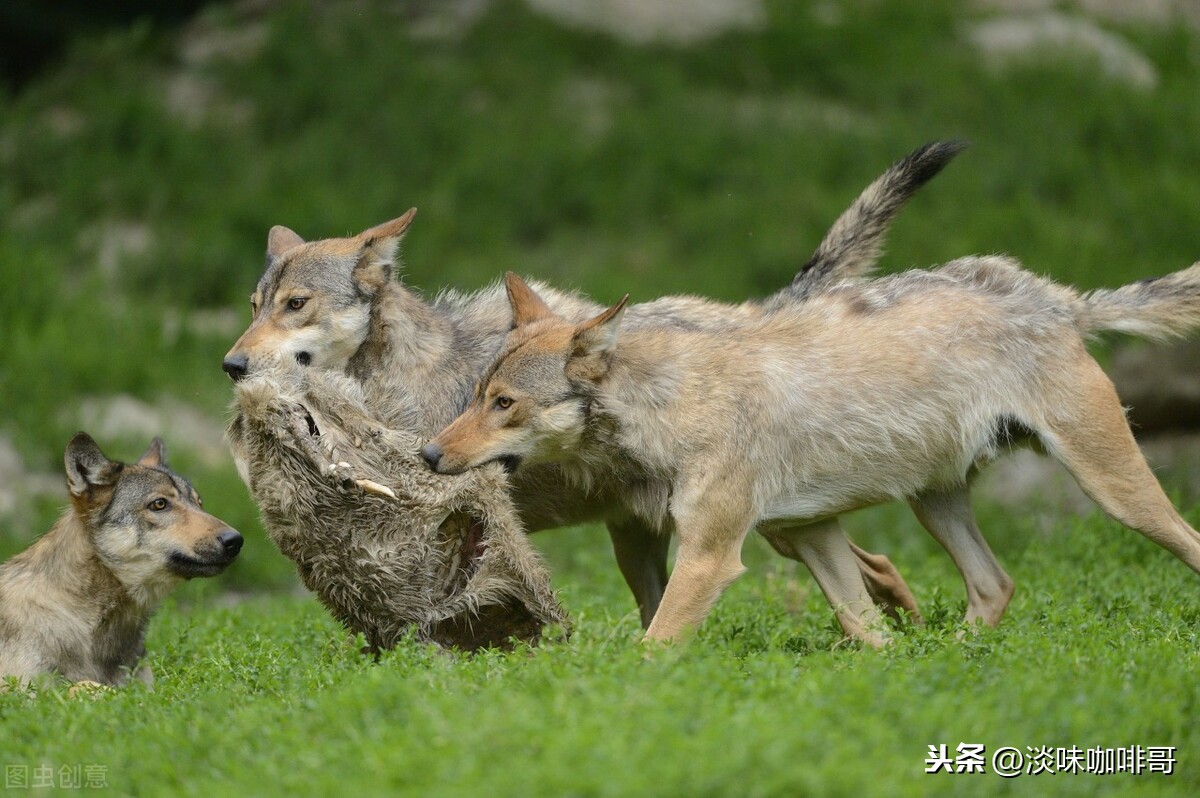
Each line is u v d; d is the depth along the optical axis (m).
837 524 11.79
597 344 10.76
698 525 10.88
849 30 34.72
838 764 6.57
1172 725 7.98
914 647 9.98
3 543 18.81
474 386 11.44
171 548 11.46
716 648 10.27
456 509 10.24
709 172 30.62
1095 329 11.86
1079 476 11.44
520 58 33.75
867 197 12.92
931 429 11.37
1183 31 35.19
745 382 11.05
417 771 6.76
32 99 33.00
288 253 12.33
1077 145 30.53
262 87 32.72
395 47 33.72
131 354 24.16
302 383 10.20
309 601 14.97
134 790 7.55
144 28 34.34
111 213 29.94
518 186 30.19
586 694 7.68
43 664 11.26
